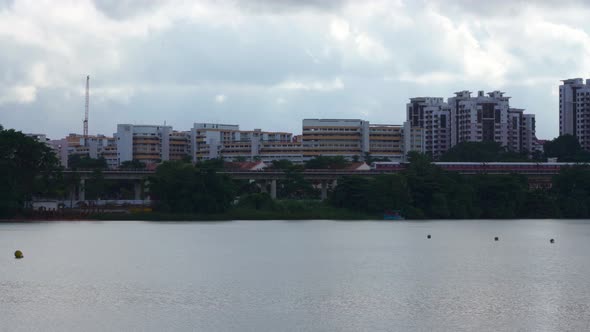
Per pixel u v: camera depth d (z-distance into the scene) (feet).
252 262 414.21
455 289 326.24
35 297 302.86
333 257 440.45
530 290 324.39
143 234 583.99
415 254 460.14
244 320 264.52
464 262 421.59
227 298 302.45
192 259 426.10
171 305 288.51
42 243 505.66
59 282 339.16
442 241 548.72
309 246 502.38
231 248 485.56
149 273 368.68
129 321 262.47
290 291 319.06
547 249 497.87
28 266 390.63
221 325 257.55
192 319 265.75
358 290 322.75
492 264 413.59
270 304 291.17
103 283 336.90
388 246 508.12
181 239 544.21
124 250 467.93
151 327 254.27
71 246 488.02
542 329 253.85
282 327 254.88
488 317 270.46
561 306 289.33
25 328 253.03
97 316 269.85
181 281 343.87
